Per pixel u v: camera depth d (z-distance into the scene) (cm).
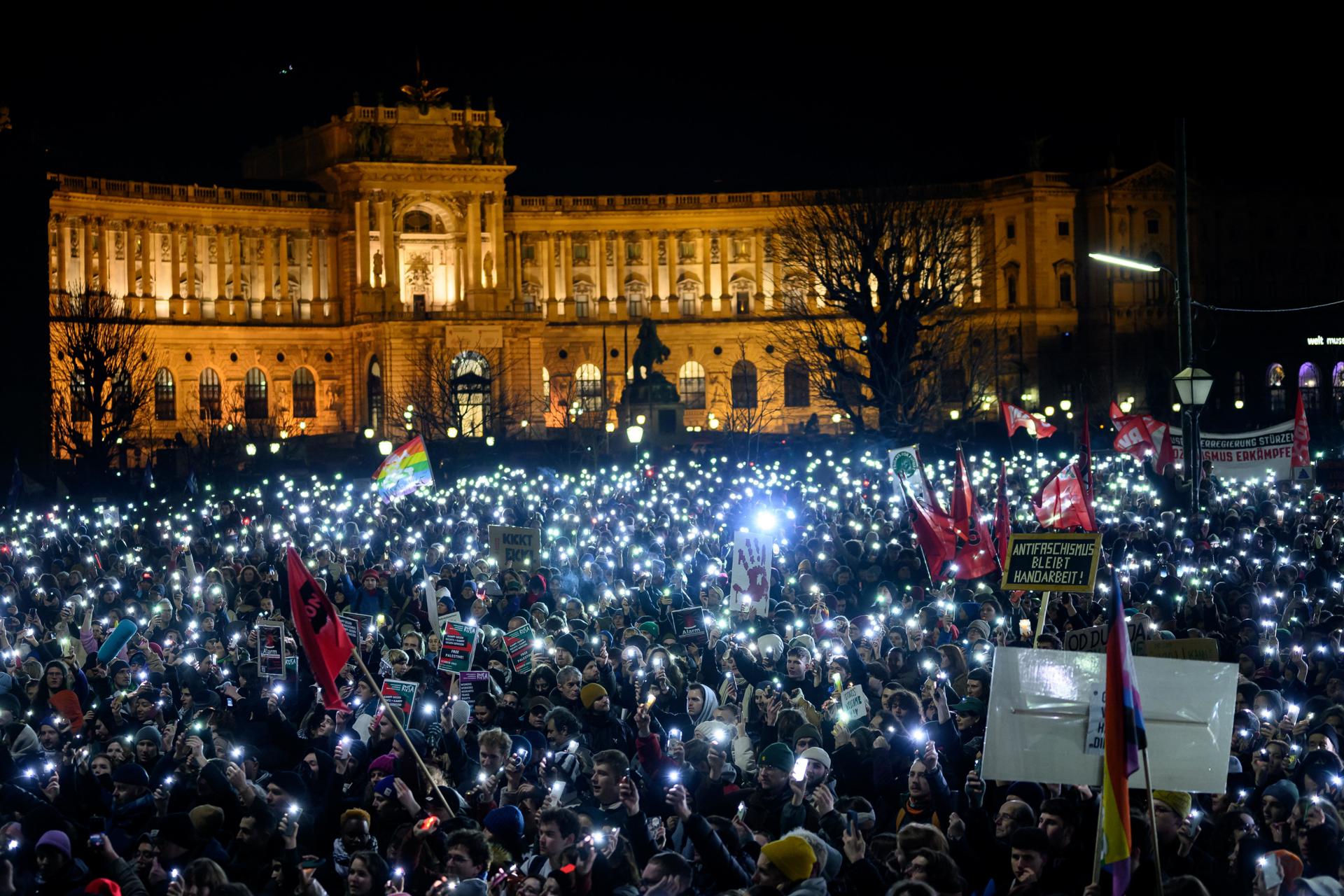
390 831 2062
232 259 18500
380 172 18350
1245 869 1725
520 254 19550
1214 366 19225
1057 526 4100
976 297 19200
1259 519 5269
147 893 1791
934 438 12569
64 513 8256
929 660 2677
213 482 11350
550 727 2280
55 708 2675
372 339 18400
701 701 2527
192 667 2972
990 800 1989
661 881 1552
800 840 1577
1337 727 2305
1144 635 2242
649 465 9644
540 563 4216
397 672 2827
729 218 19575
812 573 4147
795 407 19212
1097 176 19038
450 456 12656
